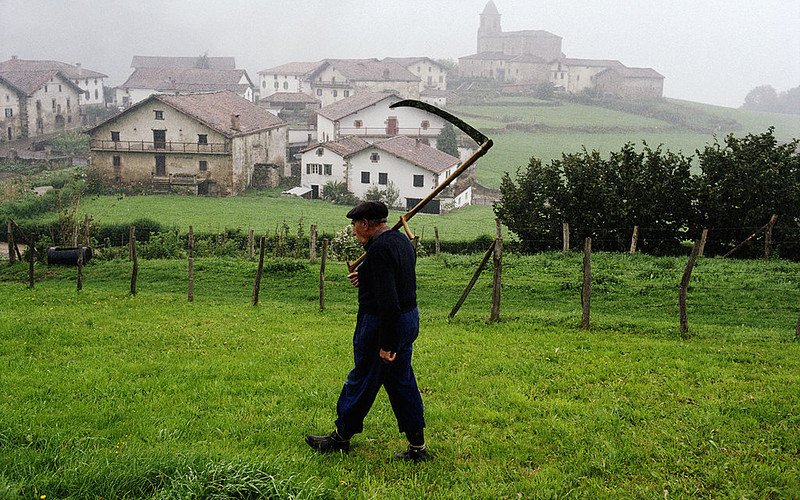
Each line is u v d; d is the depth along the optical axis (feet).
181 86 448.65
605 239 87.97
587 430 20.15
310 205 223.10
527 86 529.04
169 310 50.60
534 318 43.60
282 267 76.89
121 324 42.06
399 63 507.30
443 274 71.51
